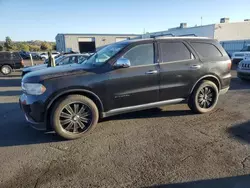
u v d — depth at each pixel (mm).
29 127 4551
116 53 4137
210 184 2570
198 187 2527
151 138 3855
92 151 3451
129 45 4215
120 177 2754
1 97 7805
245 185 2537
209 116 4926
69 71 3896
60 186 2611
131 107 4332
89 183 2654
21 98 3975
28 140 3924
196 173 2785
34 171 2939
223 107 5582
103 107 4082
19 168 3016
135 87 4230
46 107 3674
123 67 4031
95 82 3887
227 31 28734
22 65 15945
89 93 3910
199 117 4879
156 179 2691
